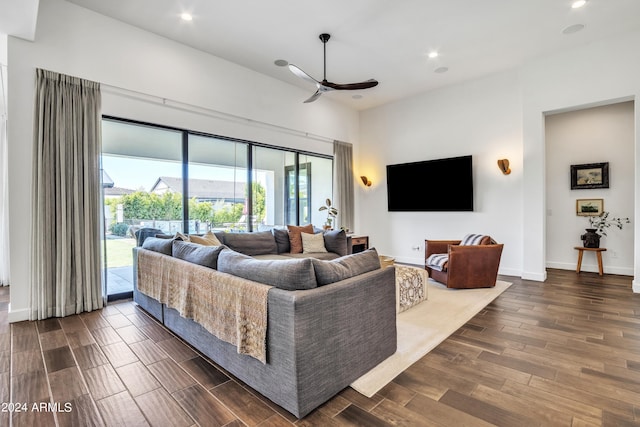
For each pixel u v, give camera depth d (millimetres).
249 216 5074
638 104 3881
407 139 6258
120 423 1616
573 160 5332
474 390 1881
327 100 6273
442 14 3535
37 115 3061
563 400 1775
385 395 1835
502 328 2834
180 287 2514
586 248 4953
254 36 4000
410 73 5117
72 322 3016
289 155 5727
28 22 2775
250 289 1812
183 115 4207
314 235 4980
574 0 3295
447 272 4168
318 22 3695
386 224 6629
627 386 1903
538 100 4602
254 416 1655
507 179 5082
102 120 3643
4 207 4398
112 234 3768
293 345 1591
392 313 2303
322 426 1577
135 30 3779
